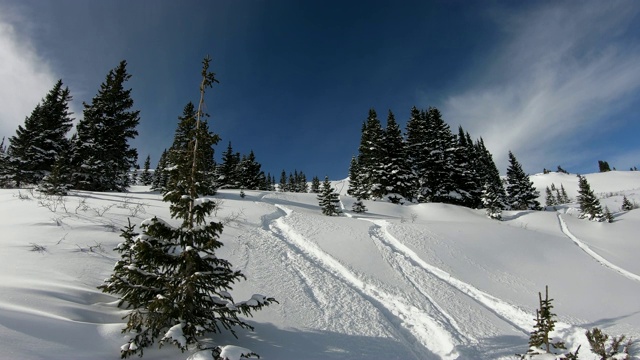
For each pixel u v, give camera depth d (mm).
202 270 4883
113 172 26672
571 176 119562
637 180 96938
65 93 31828
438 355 6660
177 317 4523
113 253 8242
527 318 8492
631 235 23625
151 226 4477
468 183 42125
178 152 5152
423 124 43344
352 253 11945
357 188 48875
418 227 16406
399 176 37188
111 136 26906
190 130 5188
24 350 3123
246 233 12984
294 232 14258
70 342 3668
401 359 6035
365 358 5773
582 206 39781
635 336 7262
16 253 7160
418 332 7426
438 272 11344
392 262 11680
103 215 11594
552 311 8875
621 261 16359
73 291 5539
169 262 4637
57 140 29703
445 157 41438
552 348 6891
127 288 4523
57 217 10625
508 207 47219
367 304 8227
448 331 7270
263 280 8695
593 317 8695
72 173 24500
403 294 9125
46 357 3180
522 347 6914
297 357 5270
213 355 3984
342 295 8547
